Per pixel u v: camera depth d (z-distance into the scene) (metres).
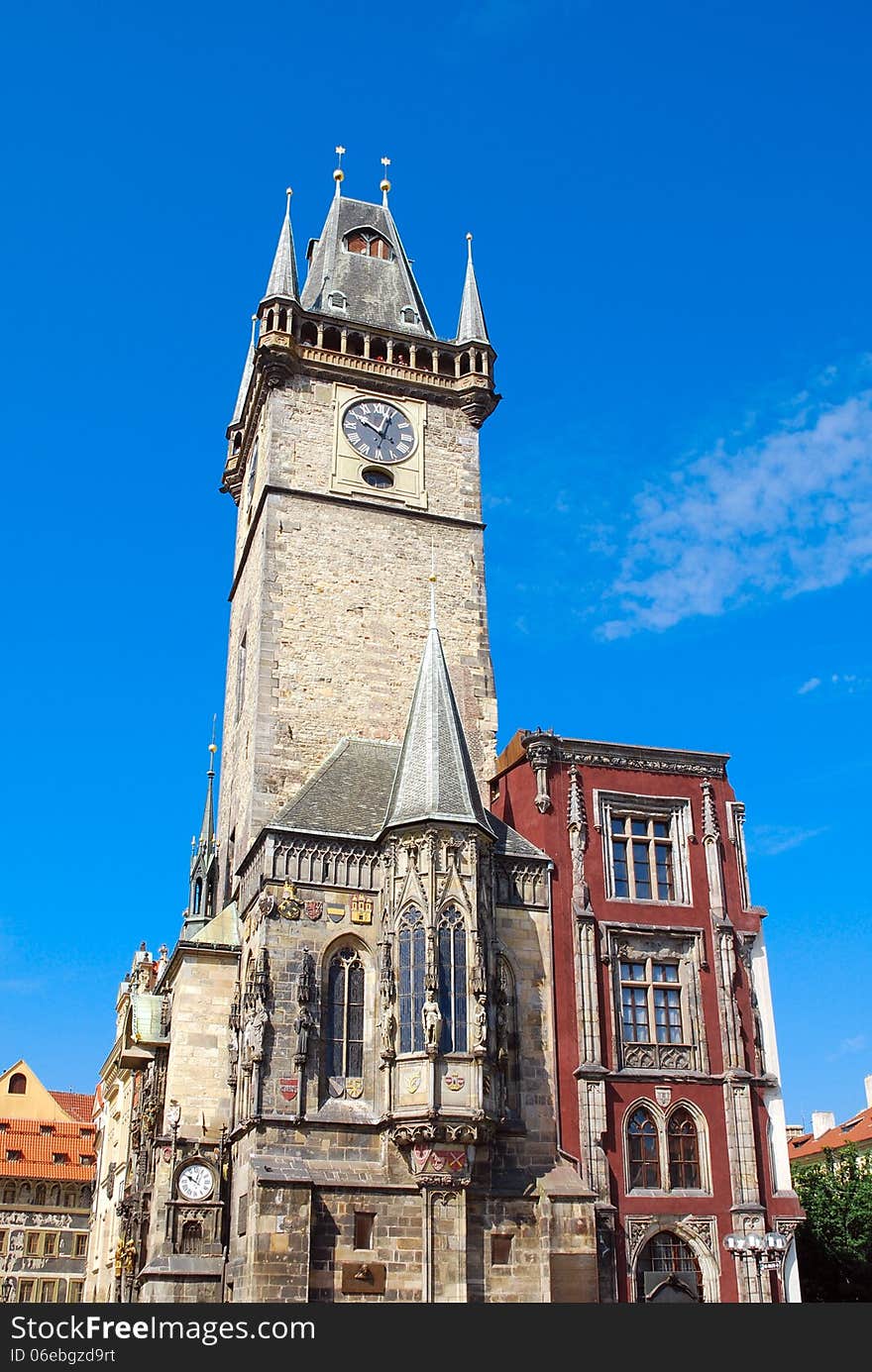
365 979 48.66
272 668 58.47
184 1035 51.06
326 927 48.56
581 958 51.69
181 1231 47.69
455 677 61.78
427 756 50.56
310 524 61.84
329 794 53.06
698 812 56.41
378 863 50.19
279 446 62.78
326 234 74.31
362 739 58.47
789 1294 49.75
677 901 54.69
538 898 52.50
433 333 73.00
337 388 65.19
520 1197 46.53
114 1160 84.12
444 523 64.69
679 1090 51.06
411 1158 45.00
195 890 66.69
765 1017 53.97
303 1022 46.50
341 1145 45.44
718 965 53.66
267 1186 43.03
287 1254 42.50
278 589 60.03
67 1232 114.81
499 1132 47.69
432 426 66.81
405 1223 44.59
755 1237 45.94
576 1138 48.94
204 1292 46.75
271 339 63.69
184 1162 48.59
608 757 56.03
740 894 55.59
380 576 62.25
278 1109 45.22
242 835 57.53
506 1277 45.38
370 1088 46.88
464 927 47.66
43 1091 129.38
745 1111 51.28
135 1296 53.94
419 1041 45.84
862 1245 65.19
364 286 71.69
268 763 56.62
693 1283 48.56
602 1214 47.62
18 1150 116.69
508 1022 49.72
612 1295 46.75
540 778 54.88
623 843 55.25
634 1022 52.38
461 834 48.88
